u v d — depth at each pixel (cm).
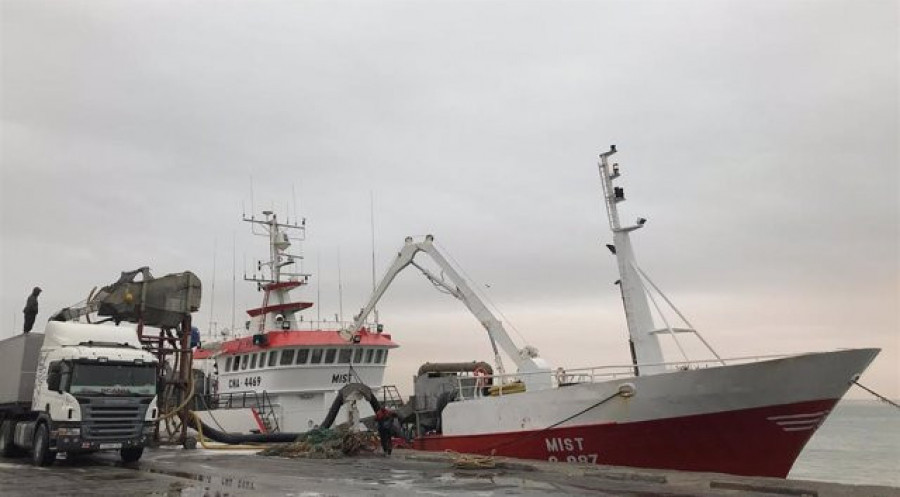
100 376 1734
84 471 1617
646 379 1580
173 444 2505
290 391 2941
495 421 1905
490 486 1255
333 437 2056
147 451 2325
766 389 1430
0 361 2120
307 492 1193
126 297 2397
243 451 2298
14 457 2012
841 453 7600
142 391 1798
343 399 2328
